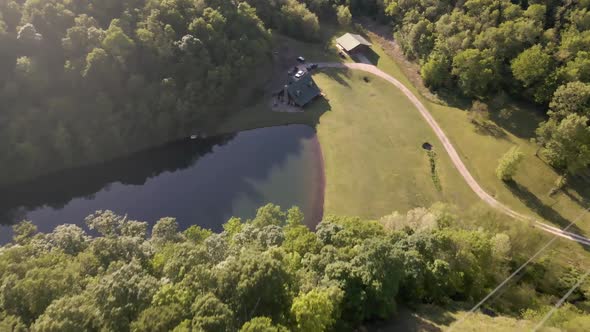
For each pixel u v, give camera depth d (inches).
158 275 2000.5
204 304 1472.7
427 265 2292.1
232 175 4005.9
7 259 2032.5
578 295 2741.1
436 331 1961.1
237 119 4498.0
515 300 2486.5
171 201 3784.5
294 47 5433.1
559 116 3900.1
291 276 1815.9
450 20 4768.7
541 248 3053.6
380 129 4375.0
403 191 3725.4
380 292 1899.6
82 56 3816.4
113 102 3949.3
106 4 4143.7
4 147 3560.5
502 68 4436.5
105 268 2060.8
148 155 4114.2
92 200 3750.0
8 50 3602.4
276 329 1385.3
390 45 5541.3
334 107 4650.6
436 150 4121.6
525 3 4569.4
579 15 4114.2
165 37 4148.6
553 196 3599.9
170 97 4079.7
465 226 3073.3
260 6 5413.4
